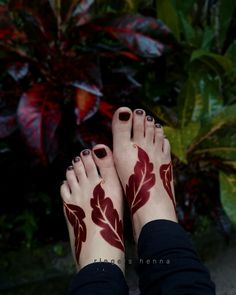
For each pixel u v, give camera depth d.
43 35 0.45
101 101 0.47
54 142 0.44
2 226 0.50
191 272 0.30
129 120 0.44
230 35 0.64
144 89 0.53
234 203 0.46
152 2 0.57
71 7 0.44
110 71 0.49
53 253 0.50
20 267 0.49
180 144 0.44
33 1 0.42
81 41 0.46
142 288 0.32
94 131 0.46
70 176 0.43
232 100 0.55
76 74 0.44
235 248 0.53
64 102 0.46
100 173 0.43
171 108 0.52
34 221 0.50
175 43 0.45
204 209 0.55
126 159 0.42
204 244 0.53
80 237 0.39
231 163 0.49
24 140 0.40
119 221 0.40
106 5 0.52
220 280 0.49
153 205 0.39
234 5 0.57
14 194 0.51
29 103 0.42
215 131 0.46
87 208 0.41
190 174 0.52
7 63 0.45
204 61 0.53
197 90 0.49
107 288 0.31
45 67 0.46
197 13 0.61
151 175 0.41
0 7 0.43
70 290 0.31
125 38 0.44
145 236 0.34
